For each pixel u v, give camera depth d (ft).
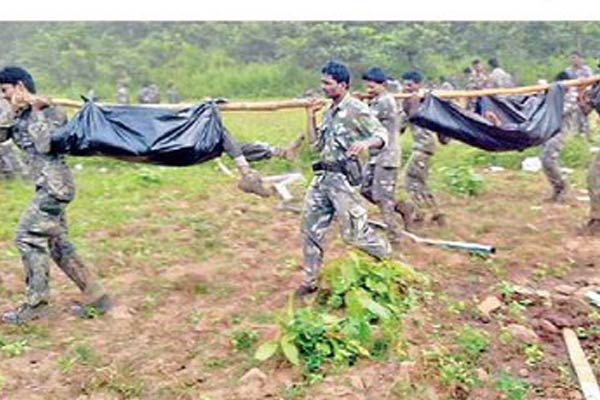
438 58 129.08
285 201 38.47
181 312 23.76
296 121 78.54
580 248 29.73
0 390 18.97
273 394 18.19
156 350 20.94
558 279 26.50
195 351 20.76
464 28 133.69
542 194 39.96
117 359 20.38
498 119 29.53
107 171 48.39
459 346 20.34
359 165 22.91
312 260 23.07
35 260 22.66
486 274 26.66
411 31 131.13
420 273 25.43
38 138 21.80
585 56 128.36
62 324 22.81
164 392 18.65
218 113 23.21
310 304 22.81
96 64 134.41
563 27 128.77
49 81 131.44
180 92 129.18
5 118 22.21
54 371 19.92
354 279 22.30
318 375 18.63
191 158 22.94
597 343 21.26
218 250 30.30
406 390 17.89
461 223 33.65
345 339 19.52
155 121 22.72
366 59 130.41
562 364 20.02
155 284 26.21
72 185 22.84
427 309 22.88
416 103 29.40
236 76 132.05
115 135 22.35
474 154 49.60
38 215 22.54
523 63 125.59
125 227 33.55
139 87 129.08
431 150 32.22
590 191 31.37
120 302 24.45
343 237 22.91
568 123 36.99
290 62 135.64
